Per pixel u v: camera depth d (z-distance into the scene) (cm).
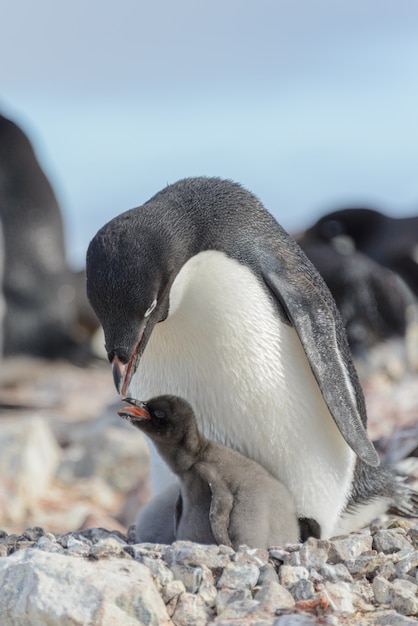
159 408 1030
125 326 1016
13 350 3488
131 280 1016
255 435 1117
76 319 3731
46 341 3531
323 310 1120
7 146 3566
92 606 837
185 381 1112
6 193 3547
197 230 1087
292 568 931
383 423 1755
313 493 1134
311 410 1118
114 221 1063
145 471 1897
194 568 908
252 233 1127
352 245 2977
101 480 1888
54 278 3588
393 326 2705
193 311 1080
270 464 1131
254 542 1019
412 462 1335
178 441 1035
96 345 3694
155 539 1110
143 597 848
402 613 905
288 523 1069
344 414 1072
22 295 3519
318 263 2708
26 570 866
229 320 1084
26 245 3547
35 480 1795
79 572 862
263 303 1100
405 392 1969
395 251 2991
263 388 1101
